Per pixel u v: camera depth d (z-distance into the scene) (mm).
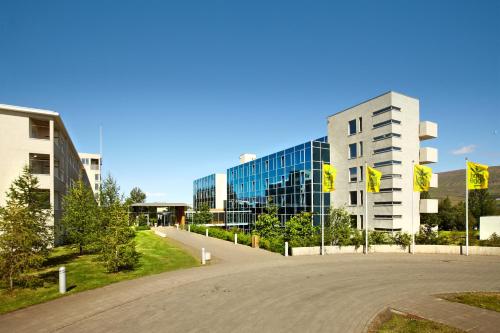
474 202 55781
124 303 11859
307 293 13219
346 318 10367
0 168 26422
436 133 31844
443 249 24672
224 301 12070
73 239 23859
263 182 45219
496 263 20594
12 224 14281
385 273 17312
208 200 68188
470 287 14570
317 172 35719
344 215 26500
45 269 18250
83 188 25594
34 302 12031
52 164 28766
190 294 13000
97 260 20656
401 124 30609
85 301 12133
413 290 13906
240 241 29938
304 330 9359
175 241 32156
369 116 32438
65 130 33219
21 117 27484
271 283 14844
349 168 34656
